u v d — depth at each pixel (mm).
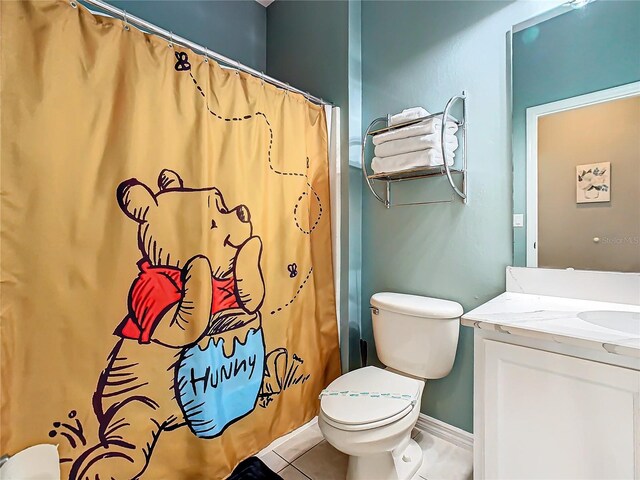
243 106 1423
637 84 1128
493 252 1447
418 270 1689
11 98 890
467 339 1528
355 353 1914
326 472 1418
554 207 1292
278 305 1585
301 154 1678
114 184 1061
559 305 1179
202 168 1243
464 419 1551
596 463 838
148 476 1146
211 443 1294
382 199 1817
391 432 1163
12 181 896
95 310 1034
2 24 876
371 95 1862
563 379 880
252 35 2201
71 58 979
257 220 1477
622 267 1158
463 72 1524
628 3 1146
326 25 1925
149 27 1142
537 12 1325
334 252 1835
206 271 1268
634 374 779
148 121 1130
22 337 920
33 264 930
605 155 1184
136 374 1121
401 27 1736
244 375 1440
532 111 1340
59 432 977
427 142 1429
